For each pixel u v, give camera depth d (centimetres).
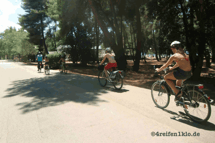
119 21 2386
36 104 495
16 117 393
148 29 3891
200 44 1070
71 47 2475
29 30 3838
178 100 408
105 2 1939
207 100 341
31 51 4088
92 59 2516
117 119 378
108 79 732
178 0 1089
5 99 552
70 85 799
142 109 447
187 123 358
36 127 338
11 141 285
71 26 2286
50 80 961
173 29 1172
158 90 471
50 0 2636
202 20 1037
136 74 1438
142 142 281
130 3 1728
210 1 1013
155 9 1202
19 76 1164
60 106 473
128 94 614
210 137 298
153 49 5044
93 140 287
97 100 535
